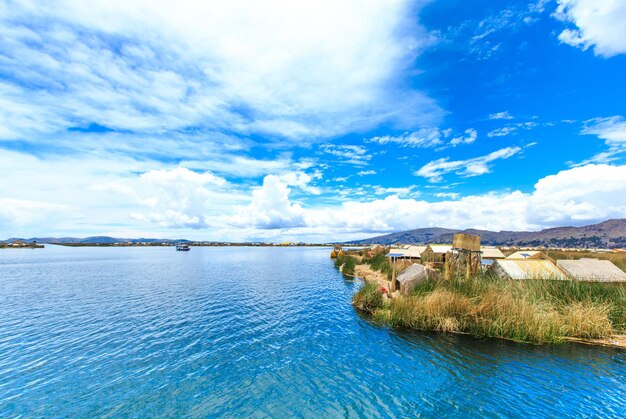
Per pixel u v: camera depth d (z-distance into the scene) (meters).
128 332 20.25
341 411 10.91
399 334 17.95
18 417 10.91
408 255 43.34
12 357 16.12
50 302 30.05
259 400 11.77
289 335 19.25
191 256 134.50
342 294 33.28
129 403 11.73
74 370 14.53
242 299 30.97
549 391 11.48
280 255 144.00
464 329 17.55
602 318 16.11
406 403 11.24
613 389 11.47
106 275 54.38
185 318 23.67
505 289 18.86
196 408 11.35
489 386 12.02
